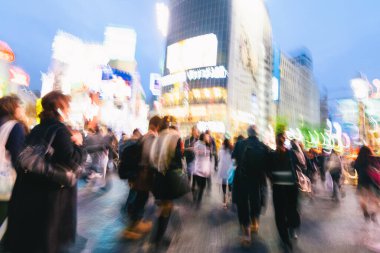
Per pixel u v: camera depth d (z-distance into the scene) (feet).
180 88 265.54
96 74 91.50
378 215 24.27
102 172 32.76
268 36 344.08
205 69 256.32
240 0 277.85
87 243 14.74
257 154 16.78
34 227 7.82
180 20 288.51
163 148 14.67
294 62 425.28
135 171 16.70
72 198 8.89
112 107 113.29
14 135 9.78
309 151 39.06
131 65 181.57
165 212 14.66
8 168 9.87
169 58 284.41
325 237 18.06
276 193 15.81
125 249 14.08
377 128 92.27
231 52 256.32
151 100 262.88
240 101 264.93
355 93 99.25
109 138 33.14
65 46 88.69
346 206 30.14
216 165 32.35
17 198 8.00
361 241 17.34
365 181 20.77
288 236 15.33
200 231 18.02
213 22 265.54
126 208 20.92
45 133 8.14
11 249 7.75
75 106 80.84
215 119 242.17
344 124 111.75
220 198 30.45
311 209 27.86
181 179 14.66
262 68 318.86
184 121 254.06
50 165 7.87
